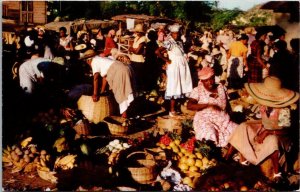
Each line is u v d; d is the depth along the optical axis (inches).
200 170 272.1
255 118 326.0
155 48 356.5
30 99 310.5
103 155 278.1
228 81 382.0
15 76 323.9
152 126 322.0
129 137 304.2
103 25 373.7
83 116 315.6
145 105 347.6
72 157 262.2
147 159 276.2
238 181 258.4
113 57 334.0
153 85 362.6
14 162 268.8
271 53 374.6
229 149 273.7
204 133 274.8
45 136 282.8
